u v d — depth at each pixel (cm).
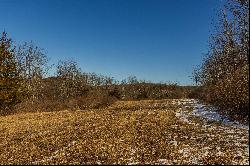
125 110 4412
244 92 3138
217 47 4447
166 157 2061
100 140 2566
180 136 2577
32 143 2664
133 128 2938
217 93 4053
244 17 3556
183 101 5569
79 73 7312
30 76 6838
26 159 2230
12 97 5297
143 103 5619
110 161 2044
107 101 5553
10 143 2739
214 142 2344
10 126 3588
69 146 2472
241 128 2750
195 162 1934
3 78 5203
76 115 4109
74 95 7019
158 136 2602
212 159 1961
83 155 2202
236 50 3803
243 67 3347
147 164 1942
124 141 2491
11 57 5325
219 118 3284
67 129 3111
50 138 2780
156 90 7731
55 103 5541
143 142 2442
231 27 3966
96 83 7494
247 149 2122
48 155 2289
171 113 3781
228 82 3562
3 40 5244
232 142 2314
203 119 3297
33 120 3950
